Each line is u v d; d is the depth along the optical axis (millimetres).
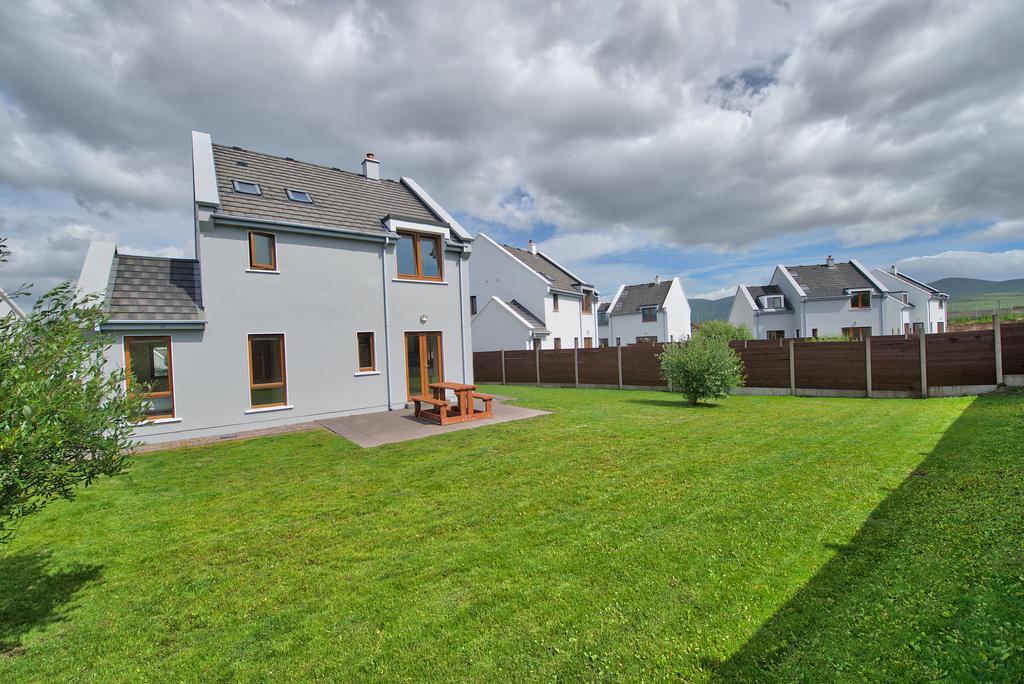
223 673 2617
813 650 2369
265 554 4152
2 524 3068
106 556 4238
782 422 9203
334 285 12367
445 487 5785
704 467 6055
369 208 13914
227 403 10695
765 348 15172
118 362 9484
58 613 3322
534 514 4723
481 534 4297
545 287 28375
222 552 4242
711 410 11312
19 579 3844
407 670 2527
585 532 4195
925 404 11094
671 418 10094
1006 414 7859
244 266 11016
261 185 12562
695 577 3277
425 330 14016
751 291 39688
